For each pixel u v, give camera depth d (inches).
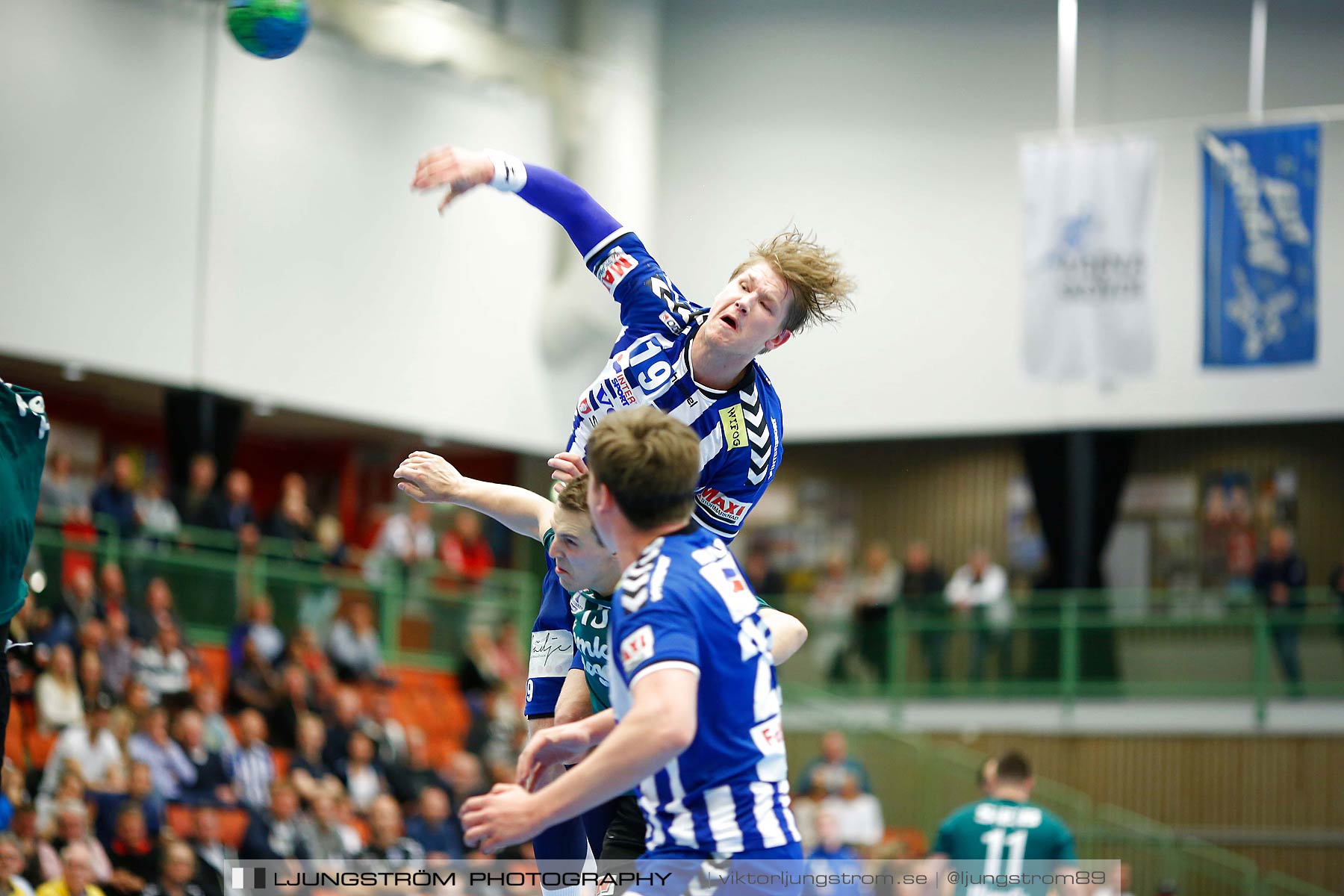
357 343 809.5
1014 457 978.7
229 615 612.7
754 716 133.0
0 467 176.6
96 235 708.0
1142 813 788.6
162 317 732.7
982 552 869.2
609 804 175.3
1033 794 753.6
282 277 780.0
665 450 133.6
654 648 125.6
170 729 514.0
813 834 639.8
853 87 953.5
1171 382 892.0
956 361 927.0
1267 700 780.6
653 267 171.3
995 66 937.5
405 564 731.4
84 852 430.3
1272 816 773.9
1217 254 701.9
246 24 206.4
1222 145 704.4
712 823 130.7
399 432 875.4
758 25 963.3
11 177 677.9
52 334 691.4
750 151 954.7
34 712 475.8
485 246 868.0
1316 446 922.7
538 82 872.3
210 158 754.2
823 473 1013.8
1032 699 808.9
